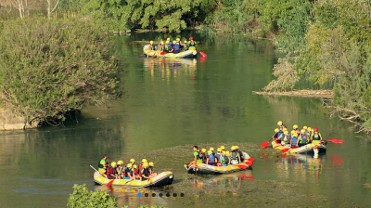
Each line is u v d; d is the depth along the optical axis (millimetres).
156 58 132000
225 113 91000
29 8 170500
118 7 163125
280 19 139250
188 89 104562
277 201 62531
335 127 84438
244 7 158375
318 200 62844
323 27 94188
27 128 86562
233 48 140625
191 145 78062
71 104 86688
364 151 75750
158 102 97125
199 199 63062
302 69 100000
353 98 85812
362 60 87062
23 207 61938
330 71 88438
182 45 135375
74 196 51375
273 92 101625
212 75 114375
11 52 84250
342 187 65812
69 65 86062
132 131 83875
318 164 72000
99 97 89062
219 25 163750
